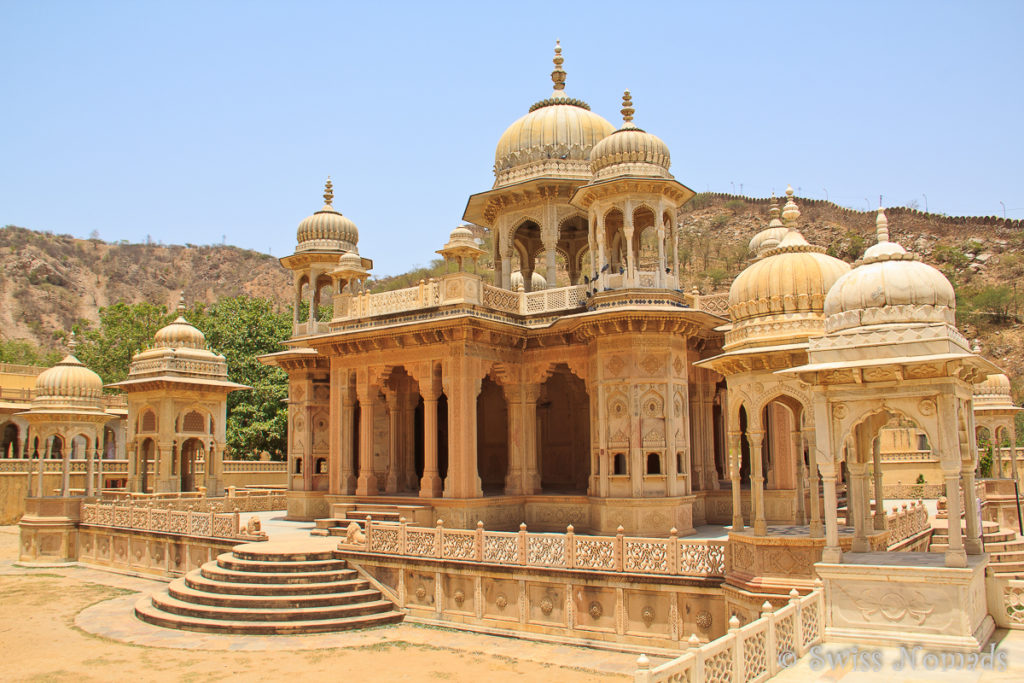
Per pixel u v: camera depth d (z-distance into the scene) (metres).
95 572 23.03
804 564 11.58
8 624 16.08
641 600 13.64
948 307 9.76
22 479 33.34
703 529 19.42
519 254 25.92
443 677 12.05
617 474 18.86
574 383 22.73
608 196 19.59
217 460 29.44
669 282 19.45
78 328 52.88
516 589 14.84
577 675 12.17
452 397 19.36
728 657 7.66
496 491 21.30
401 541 16.42
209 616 15.41
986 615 9.96
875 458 14.03
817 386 10.03
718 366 13.27
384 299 21.34
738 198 90.31
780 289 12.70
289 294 128.12
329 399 24.97
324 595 15.82
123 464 35.91
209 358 29.50
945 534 19.55
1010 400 25.91
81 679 12.09
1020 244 68.75
